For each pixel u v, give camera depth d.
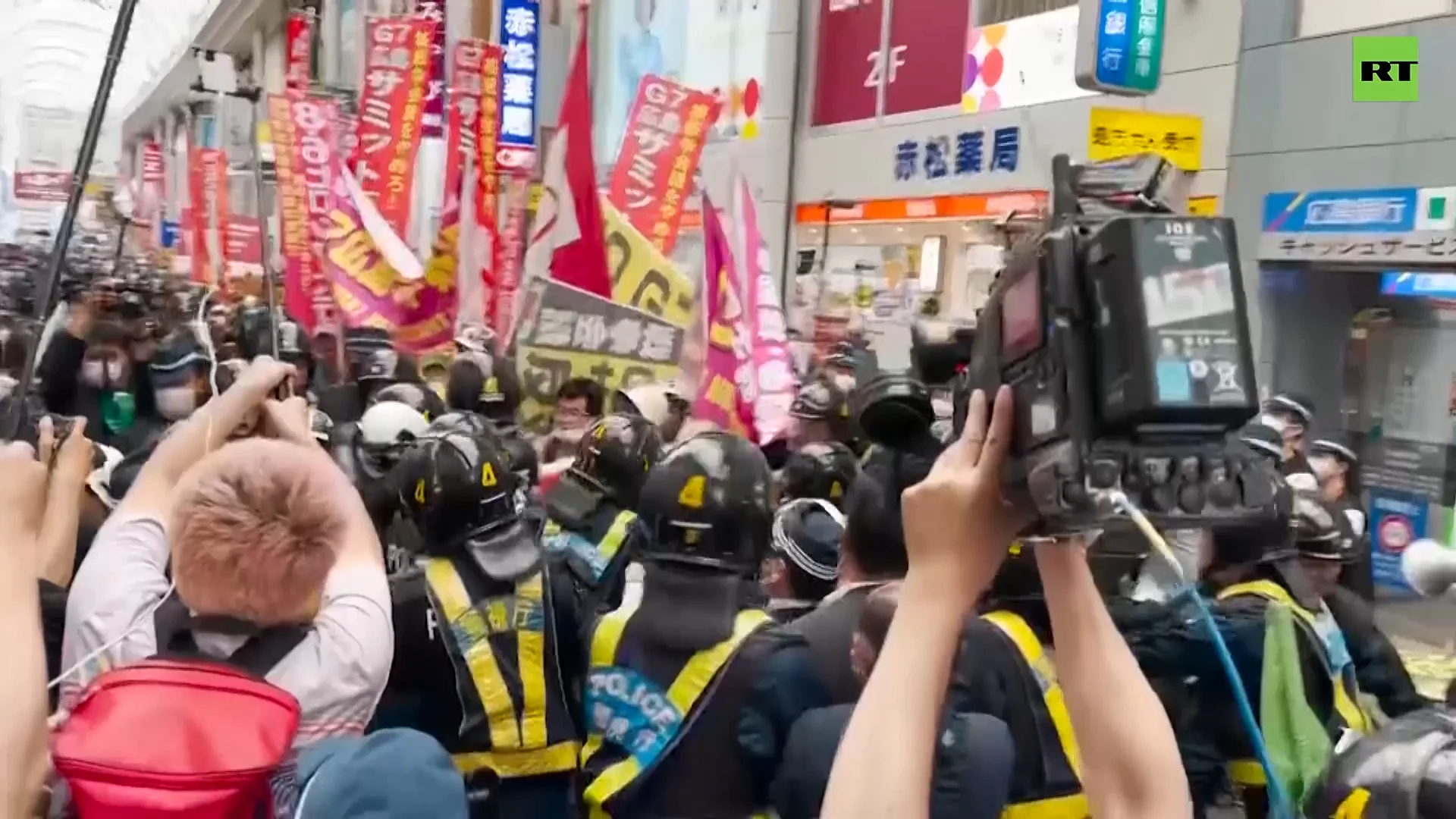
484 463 3.06
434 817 1.84
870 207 12.55
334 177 8.43
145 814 1.57
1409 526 8.27
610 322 6.27
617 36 17.27
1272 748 2.65
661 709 2.76
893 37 12.38
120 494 3.78
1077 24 9.52
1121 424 1.17
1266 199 8.63
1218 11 8.96
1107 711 1.39
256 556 1.99
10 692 1.56
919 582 1.30
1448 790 1.27
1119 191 1.33
